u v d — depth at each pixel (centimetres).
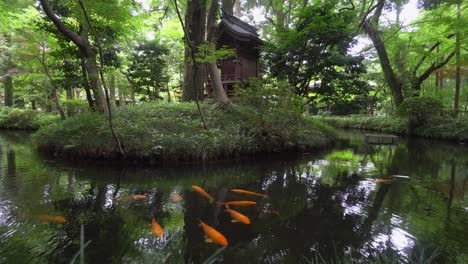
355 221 335
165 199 412
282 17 1434
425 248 268
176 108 818
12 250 259
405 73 1514
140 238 288
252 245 275
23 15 1007
